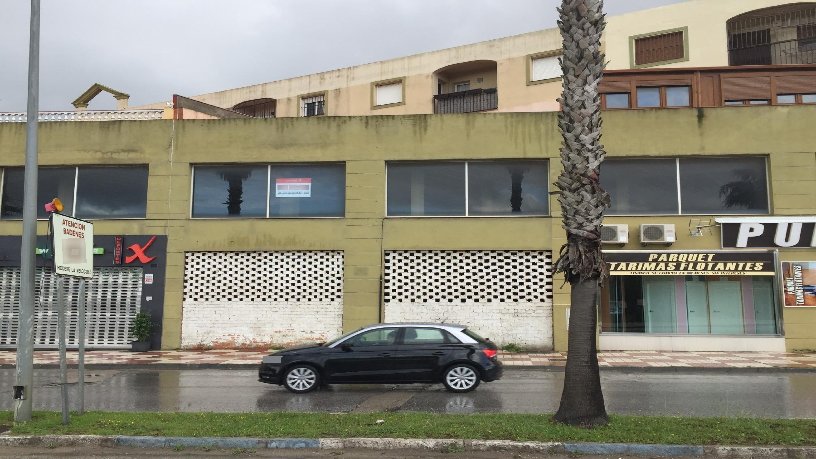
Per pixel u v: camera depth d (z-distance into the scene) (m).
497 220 21.20
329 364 13.27
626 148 20.91
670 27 33.06
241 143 22.38
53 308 22.34
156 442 8.29
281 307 21.84
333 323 21.59
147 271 22.17
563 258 8.90
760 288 20.55
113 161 22.66
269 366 13.40
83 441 8.37
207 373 17.14
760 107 20.77
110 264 22.19
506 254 21.19
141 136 22.67
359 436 8.25
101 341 22.08
